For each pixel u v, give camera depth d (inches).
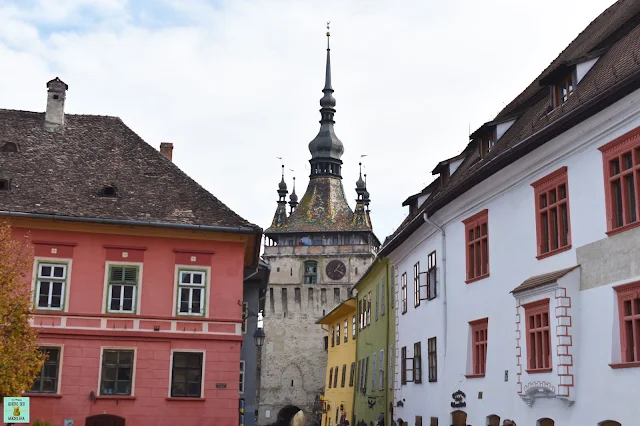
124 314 1157.1
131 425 1127.6
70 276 1153.4
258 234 1216.8
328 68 4869.6
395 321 1525.6
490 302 986.7
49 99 1342.3
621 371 687.7
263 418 3973.9
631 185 701.9
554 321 781.3
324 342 4084.6
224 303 1195.3
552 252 829.8
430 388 1220.5
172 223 1178.6
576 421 756.6
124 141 1347.2
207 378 1163.3
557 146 808.9
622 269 701.3
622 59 756.6
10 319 895.1
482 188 1000.9
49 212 1145.4
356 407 2098.9
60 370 1120.8
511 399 906.1
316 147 4709.6
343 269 4210.1
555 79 878.4
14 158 1247.5
